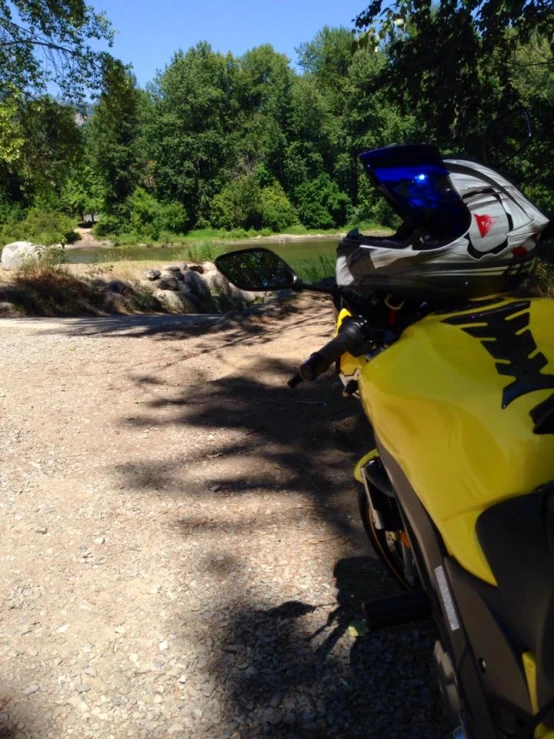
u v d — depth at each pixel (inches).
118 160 3316.9
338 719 99.9
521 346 80.0
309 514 158.2
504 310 88.0
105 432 219.8
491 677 64.7
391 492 94.3
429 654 110.0
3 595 135.9
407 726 97.6
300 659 112.0
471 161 100.7
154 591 133.6
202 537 151.6
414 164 96.0
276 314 373.7
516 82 622.8
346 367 106.4
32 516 166.6
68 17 938.7
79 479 185.9
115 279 908.0
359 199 3243.1
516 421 71.1
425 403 78.8
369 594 126.8
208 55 3440.0
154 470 188.5
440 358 81.7
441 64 474.0
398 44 485.4
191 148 3309.5
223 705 104.3
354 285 98.4
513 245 93.8
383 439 86.0
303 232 3201.3
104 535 155.6
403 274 93.9
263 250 100.0
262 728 99.6
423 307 98.4
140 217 3230.8
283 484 174.9
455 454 74.0
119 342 358.9
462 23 440.8
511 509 65.6
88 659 116.4
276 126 3265.3
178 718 102.7
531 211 96.6
